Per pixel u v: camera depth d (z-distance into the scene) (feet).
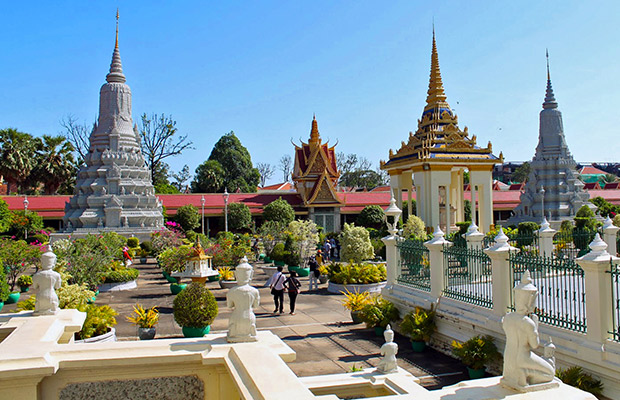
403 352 43.78
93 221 148.77
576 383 28.45
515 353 16.34
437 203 114.83
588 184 269.85
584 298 31.09
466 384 17.67
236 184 268.62
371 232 130.52
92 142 159.22
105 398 17.56
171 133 258.98
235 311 19.53
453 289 44.60
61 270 61.67
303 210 174.29
